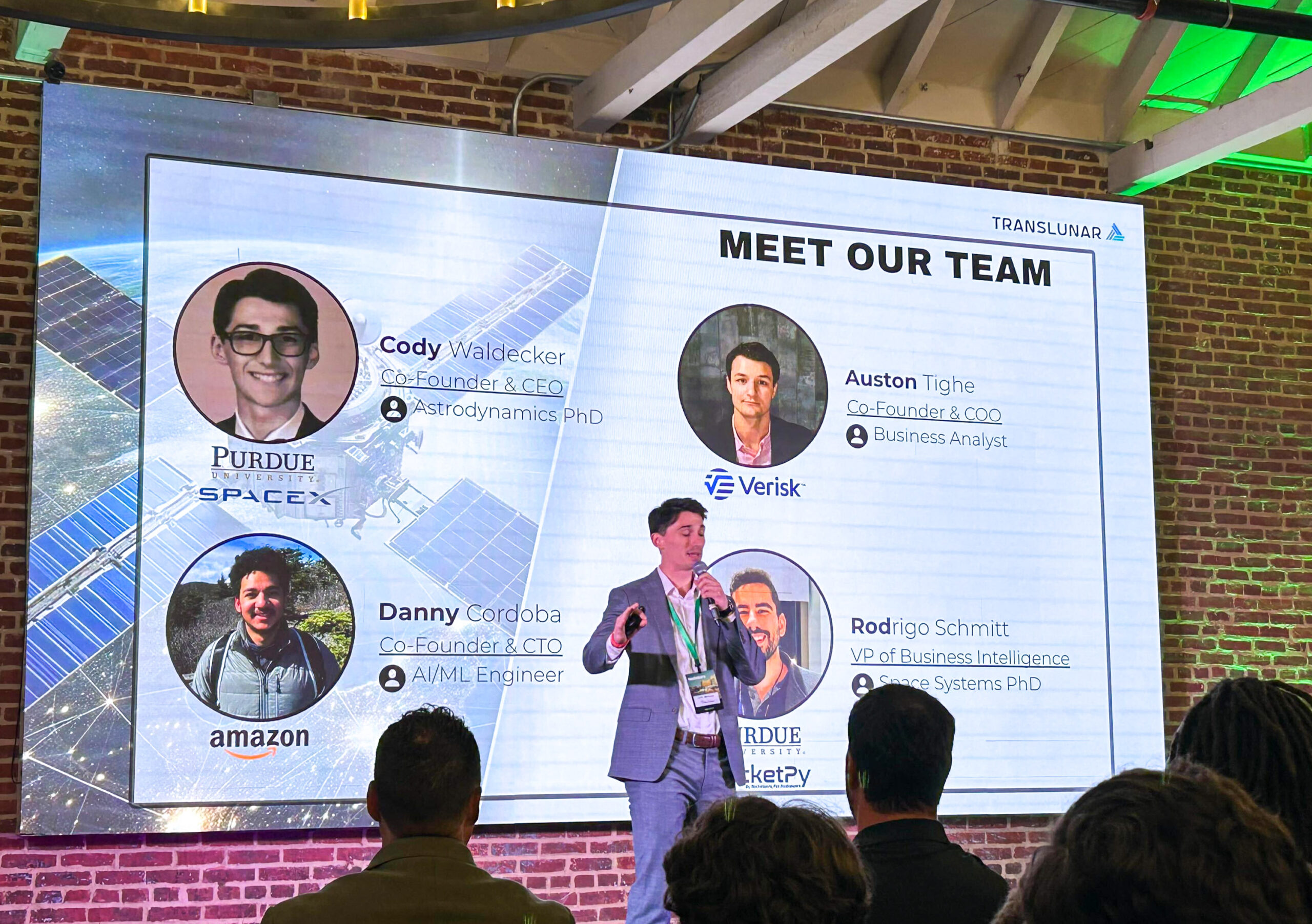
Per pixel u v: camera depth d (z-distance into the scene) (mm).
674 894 1417
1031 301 6406
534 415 5656
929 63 6590
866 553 6016
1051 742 6152
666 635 5695
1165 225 7062
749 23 5129
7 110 5320
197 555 5180
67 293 5145
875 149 6539
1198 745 1759
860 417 6090
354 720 5285
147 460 5164
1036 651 6188
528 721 5488
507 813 5410
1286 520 7039
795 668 5852
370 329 5492
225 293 5328
